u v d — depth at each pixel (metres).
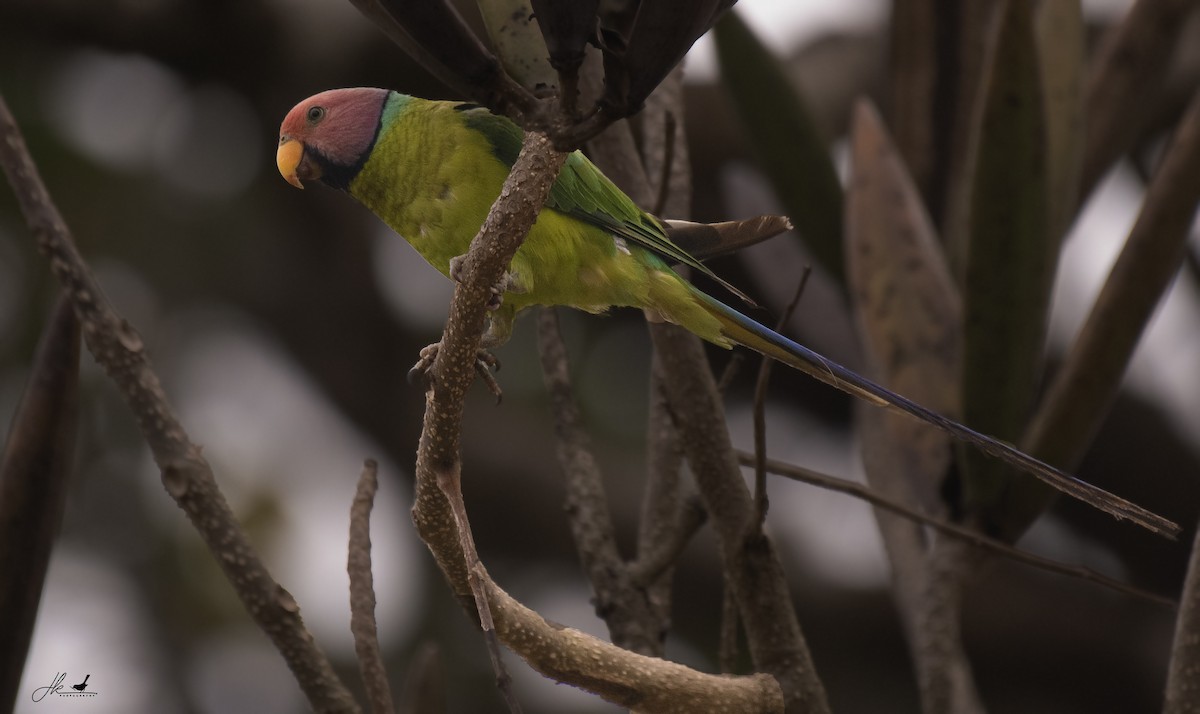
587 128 3.34
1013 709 12.39
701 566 12.47
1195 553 4.47
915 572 6.05
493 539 13.13
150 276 13.07
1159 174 5.56
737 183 9.58
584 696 12.40
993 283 5.82
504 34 4.69
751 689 4.32
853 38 13.62
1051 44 6.53
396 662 12.46
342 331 13.59
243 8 12.20
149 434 4.30
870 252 6.65
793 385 13.08
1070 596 12.27
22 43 12.30
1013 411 5.91
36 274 12.19
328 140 6.86
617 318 13.44
